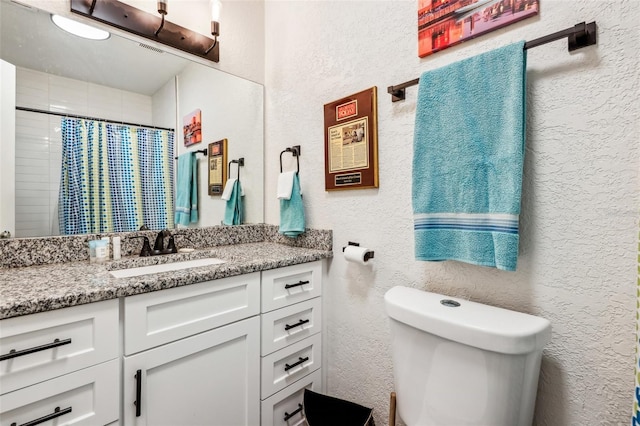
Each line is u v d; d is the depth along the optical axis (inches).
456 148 37.3
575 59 31.9
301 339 52.3
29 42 43.8
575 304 32.3
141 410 34.0
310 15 60.8
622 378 29.7
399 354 37.5
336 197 56.2
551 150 33.5
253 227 69.8
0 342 25.7
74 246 46.4
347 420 47.4
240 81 67.5
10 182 42.1
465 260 36.6
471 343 30.5
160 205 56.3
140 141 54.1
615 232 30.0
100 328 31.0
